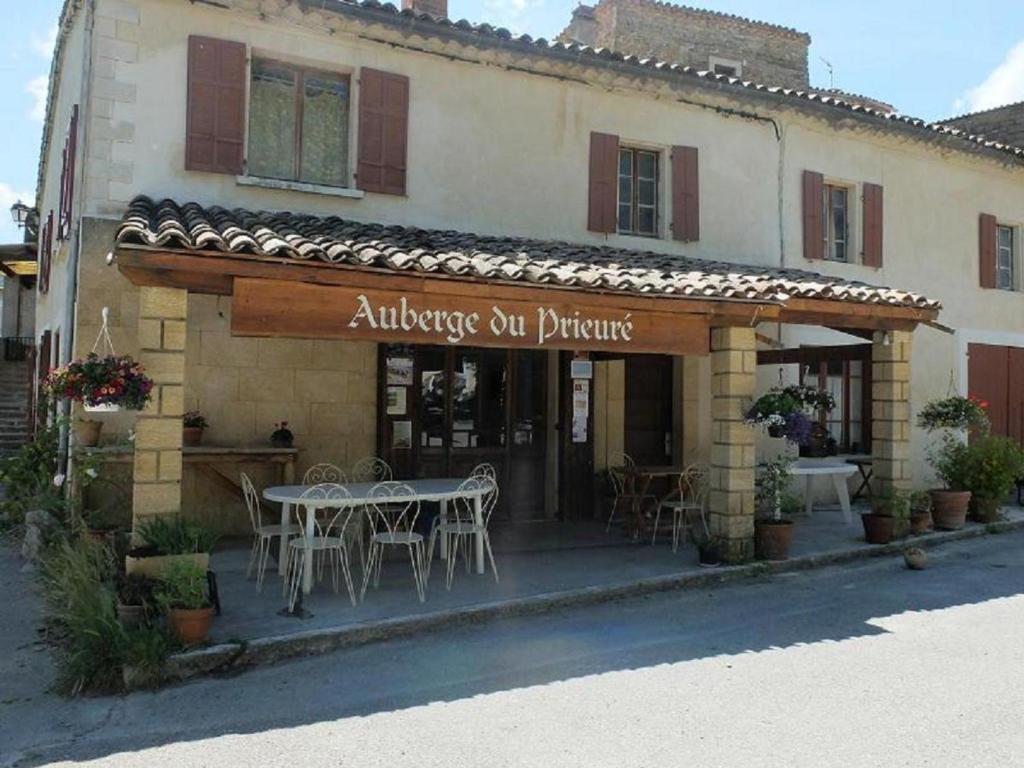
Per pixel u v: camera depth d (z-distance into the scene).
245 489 6.90
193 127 8.19
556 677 5.07
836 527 10.09
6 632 5.83
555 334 6.86
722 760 3.88
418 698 4.72
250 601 6.32
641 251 10.25
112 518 7.74
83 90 8.00
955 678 5.04
